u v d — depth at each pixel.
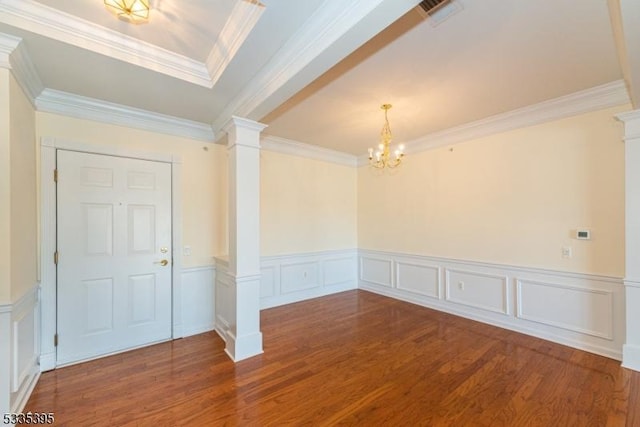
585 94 2.76
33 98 2.40
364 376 2.44
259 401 2.11
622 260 2.66
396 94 2.80
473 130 3.69
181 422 1.89
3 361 1.80
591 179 2.83
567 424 1.85
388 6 1.39
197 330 3.38
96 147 2.78
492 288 3.59
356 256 5.48
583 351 2.84
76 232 2.68
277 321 3.75
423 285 4.37
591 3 1.65
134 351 2.90
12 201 1.89
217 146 3.57
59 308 2.58
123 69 2.17
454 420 1.90
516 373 2.46
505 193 3.46
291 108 3.13
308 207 4.79
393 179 4.80
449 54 2.14
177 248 3.23
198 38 2.04
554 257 3.07
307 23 1.71
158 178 3.14
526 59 2.22
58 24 1.80
